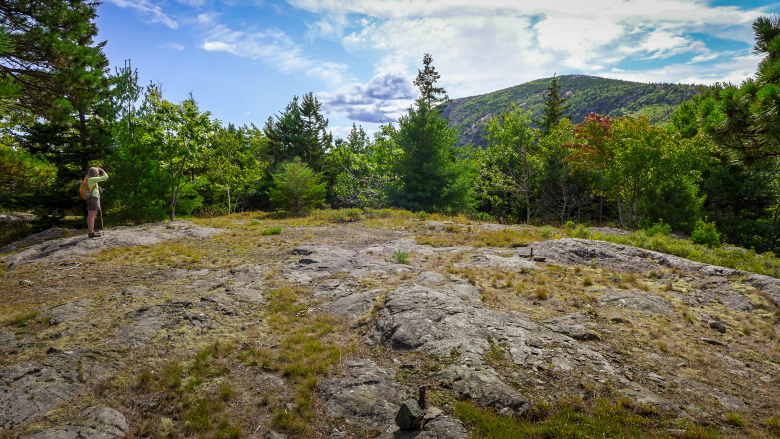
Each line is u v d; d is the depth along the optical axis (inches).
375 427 154.8
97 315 245.4
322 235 585.0
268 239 535.8
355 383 183.9
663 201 941.2
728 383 196.1
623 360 212.7
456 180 1227.9
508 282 335.6
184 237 522.3
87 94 479.8
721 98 328.2
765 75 303.4
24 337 210.8
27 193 597.6
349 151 1456.7
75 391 163.5
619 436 148.1
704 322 270.7
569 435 147.9
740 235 1005.2
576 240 476.7
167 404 164.2
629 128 988.6
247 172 1327.5
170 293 299.6
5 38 237.0
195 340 223.1
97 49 491.2
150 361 195.8
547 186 1354.6
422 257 435.8
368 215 841.5
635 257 421.4
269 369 197.8
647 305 292.2
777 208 1100.5
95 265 376.8
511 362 202.1
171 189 697.6
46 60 440.8
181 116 687.1
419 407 155.8
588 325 254.8
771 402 179.6
